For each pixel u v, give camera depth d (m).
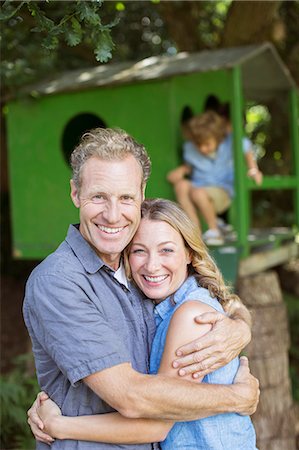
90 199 1.99
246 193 4.16
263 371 4.49
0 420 4.18
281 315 4.62
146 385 1.87
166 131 4.19
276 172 7.39
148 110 4.23
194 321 2.01
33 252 4.71
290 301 6.62
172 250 2.14
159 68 4.37
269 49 4.50
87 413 2.02
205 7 6.93
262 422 4.49
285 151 7.39
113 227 1.99
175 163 4.20
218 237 4.21
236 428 2.07
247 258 4.38
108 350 1.88
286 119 7.07
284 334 4.63
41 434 2.05
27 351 5.64
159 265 2.13
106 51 2.23
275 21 6.35
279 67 4.84
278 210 7.70
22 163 4.73
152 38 7.25
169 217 2.15
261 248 4.71
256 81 5.10
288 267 7.31
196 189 4.22
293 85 5.18
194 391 1.92
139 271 2.15
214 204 4.33
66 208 4.58
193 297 2.11
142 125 4.26
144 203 2.21
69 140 4.75
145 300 2.20
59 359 1.91
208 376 2.05
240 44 5.88
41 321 1.94
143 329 2.13
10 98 4.68
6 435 4.24
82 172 2.00
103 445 1.99
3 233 6.66
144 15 6.93
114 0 5.21
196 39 6.54
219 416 2.04
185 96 4.39
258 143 7.69
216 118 4.36
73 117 4.53
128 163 2.00
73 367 1.88
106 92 4.37
